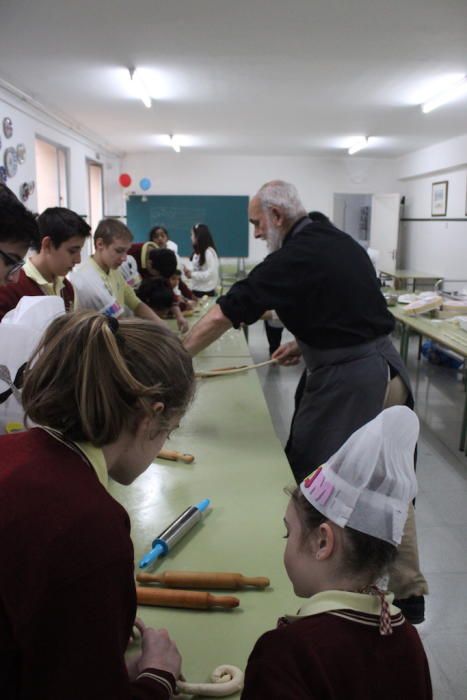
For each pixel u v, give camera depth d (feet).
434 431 12.91
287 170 32.71
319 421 6.11
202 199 32.40
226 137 25.43
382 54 12.96
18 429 3.95
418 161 29.09
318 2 10.10
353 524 2.39
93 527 1.95
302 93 16.72
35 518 1.93
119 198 32.37
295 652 2.26
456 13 10.51
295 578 2.67
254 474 5.13
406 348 16.89
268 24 11.23
